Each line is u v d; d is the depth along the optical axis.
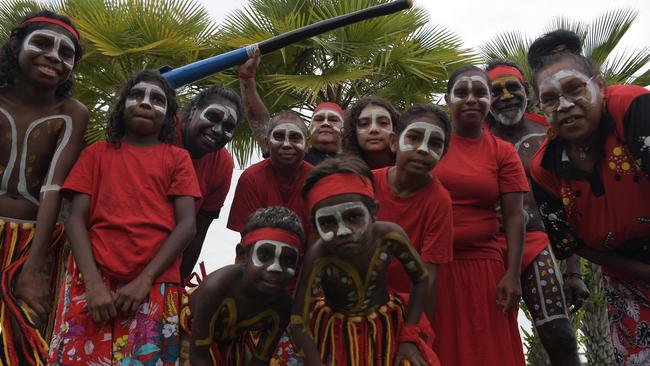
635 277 3.17
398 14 9.21
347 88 9.42
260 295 3.10
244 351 3.35
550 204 3.38
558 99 3.00
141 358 2.96
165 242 3.10
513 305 3.42
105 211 3.09
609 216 3.11
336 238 2.82
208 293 3.03
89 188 3.16
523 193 3.60
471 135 3.62
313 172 2.91
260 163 3.97
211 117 3.90
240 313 3.12
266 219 3.06
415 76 9.37
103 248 3.03
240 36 9.48
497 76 4.23
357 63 9.23
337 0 9.46
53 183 3.23
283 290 3.16
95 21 8.59
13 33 3.32
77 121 3.39
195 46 8.78
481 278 3.44
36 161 3.28
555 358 3.69
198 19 9.26
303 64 9.48
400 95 9.55
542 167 3.30
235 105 4.01
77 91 8.52
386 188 3.29
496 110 4.22
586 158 3.11
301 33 4.14
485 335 3.37
